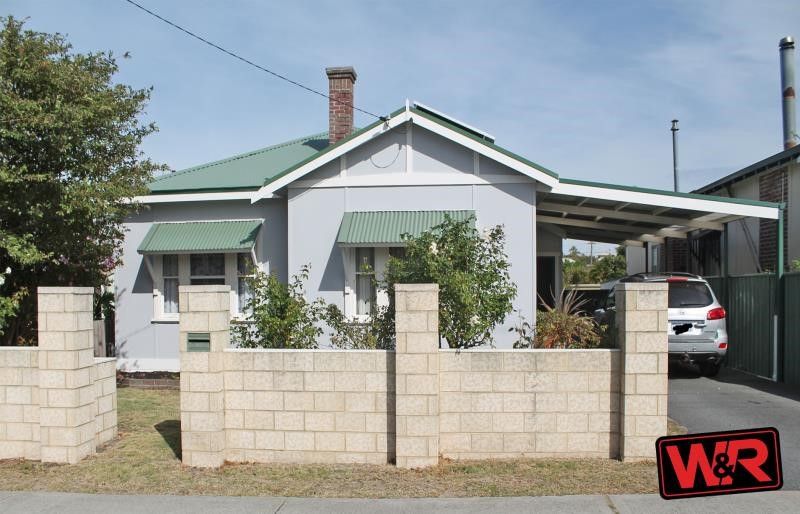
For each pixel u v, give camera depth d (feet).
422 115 35.37
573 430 21.88
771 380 35.96
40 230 30.19
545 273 52.47
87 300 23.97
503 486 19.49
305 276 32.17
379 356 22.04
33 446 23.81
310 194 37.37
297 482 20.36
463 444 22.07
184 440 22.21
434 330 21.26
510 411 21.98
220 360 22.29
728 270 49.06
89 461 23.12
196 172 44.70
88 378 23.88
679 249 59.88
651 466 20.89
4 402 24.06
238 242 38.83
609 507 17.62
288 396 22.36
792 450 22.38
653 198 34.60
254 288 27.07
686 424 25.81
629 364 21.24
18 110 27.12
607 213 42.04
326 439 22.24
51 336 23.16
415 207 36.40
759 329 37.63
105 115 30.73
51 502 19.15
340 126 44.68
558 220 48.83
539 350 21.98
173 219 41.29
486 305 24.34
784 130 55.31
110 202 31.73
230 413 22.61
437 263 24.58
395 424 21.86
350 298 36.65
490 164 35.86
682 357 35.88
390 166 36.60
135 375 40.04
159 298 41.39
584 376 21.85
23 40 29.19
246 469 21.79
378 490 19.47
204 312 22.21
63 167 30.17
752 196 46.21
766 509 17.31
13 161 28.71
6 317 29.99
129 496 19.51
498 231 26.89
